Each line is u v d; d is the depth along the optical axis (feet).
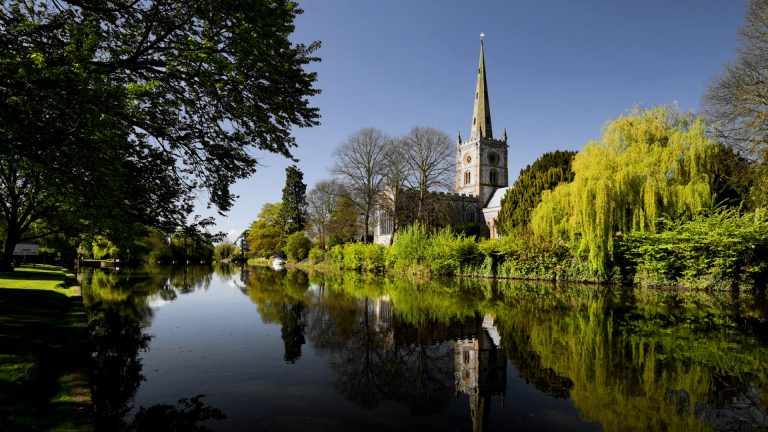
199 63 31.17
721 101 78.54
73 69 23.12
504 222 145.69
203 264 279.08
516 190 144.15
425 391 27.25
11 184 45.80
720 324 47.11
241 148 37.42
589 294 75.46
